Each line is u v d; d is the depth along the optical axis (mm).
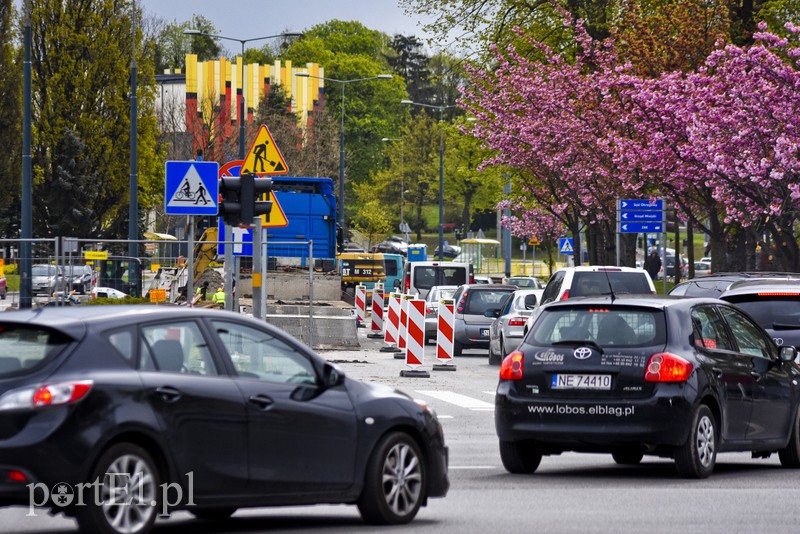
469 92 150500
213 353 25938
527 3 155500
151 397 24375
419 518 29344
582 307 37562
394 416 28422
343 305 104875
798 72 102250
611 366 36219
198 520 29484
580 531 27109
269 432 26172
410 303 76688
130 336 24797
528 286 165250
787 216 105875
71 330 24234
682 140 112562
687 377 35969
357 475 27719
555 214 146375
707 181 107875
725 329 39062
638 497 33031
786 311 51094
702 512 30141
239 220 58125
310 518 29891
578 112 135125
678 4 127125
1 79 190250
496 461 41500
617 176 125188
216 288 106562
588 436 36094
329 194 121250
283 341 27312
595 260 151625
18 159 193625
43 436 22969
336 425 27344
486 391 67312
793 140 101500
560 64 139500
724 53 106000
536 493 33969
